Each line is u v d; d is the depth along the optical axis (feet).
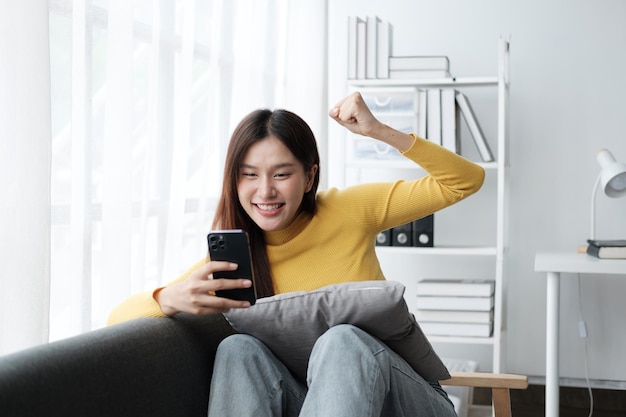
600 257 10.18
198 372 5.35
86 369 4.29
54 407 3.95
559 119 12.85
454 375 6.93
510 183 13.03
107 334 4.71
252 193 6.13
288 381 5.52
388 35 12.10
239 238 5.18
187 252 8.93
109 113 7.03
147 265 8.04
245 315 5.36
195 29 9.00
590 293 12.92
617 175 11.19
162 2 8.06
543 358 13.01
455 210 13.29
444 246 12.57
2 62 5.55
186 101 8.32
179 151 8.23
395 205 6.70
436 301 11.71
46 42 5.79
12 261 5.65
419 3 13.29
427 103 11.86
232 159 6.16
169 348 5.10
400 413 5.49
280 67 11.19
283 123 6.07
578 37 12.76
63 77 6.53
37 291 5.75
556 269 9.78
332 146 13.48
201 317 5.73
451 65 13.19
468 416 10.28
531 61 12.91
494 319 11.98
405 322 5.45
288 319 5.32
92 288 7.14
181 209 8.27
